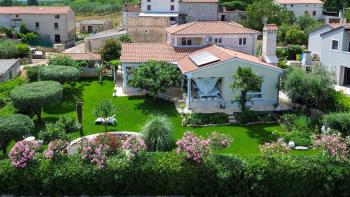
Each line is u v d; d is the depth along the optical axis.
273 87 38.22
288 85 35.78
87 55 53.09
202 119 34.44
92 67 52.50
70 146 28.36
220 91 38.28
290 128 32.66
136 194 21.62
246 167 21.17
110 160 21.64
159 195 21.61
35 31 91.12
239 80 34.03
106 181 21.23
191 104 37.56
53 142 22.20
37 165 21.45
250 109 36.91
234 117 35.38
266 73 37.75
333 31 45.53
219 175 20.94
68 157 22.08
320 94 34.91
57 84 38.84
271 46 42.41
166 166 21.25
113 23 118.69
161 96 41.47
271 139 30.83
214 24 48.03
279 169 21.11
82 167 21.28
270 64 40.00
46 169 21.20
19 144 21.70
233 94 37.88
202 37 45.91
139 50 45.12
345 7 102.25
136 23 63.66
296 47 60.84
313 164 21.39
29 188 21.38
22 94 35.25
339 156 21.72
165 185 21.44
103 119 34.78
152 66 39.12
